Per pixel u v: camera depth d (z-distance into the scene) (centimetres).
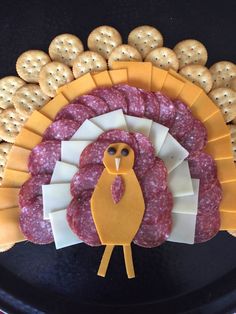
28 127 35
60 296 36
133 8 39
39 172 34
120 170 33
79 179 33
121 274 36
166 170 33
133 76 36
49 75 37
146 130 34
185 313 36
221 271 36
